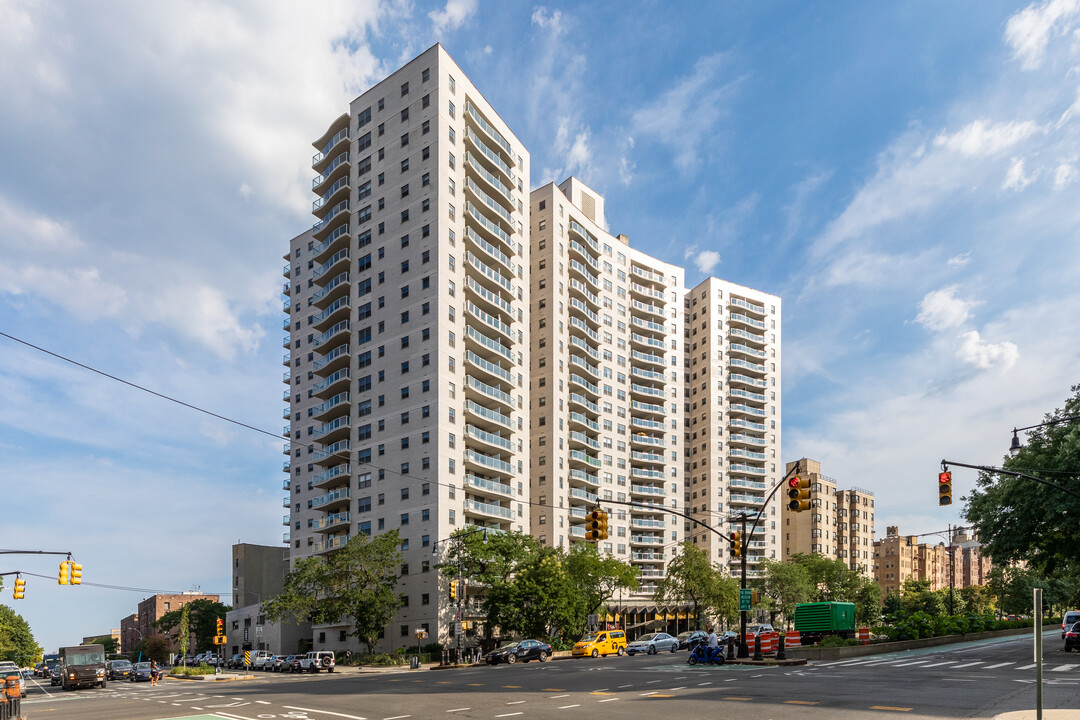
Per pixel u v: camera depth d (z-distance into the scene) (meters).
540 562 67.38
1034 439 42.50
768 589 105.12
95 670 48.09
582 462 100.88
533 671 37.75
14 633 147.12
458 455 76.19
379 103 86.50
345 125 91.19
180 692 36.16
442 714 20.11
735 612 88.31
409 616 72.75
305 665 59.94
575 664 44.12
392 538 68.38
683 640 65.81
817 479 144.88
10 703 20.94
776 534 135.12
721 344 135.38
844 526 153.00
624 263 118.94
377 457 79.44
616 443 111.38
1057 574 92.50
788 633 41.12
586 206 115.19
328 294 88.12
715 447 130.25
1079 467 37.47
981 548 44.22
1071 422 40.25
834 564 115.44
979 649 43.94
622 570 79.12
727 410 133.38
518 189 93.62
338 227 89.81
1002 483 42.38
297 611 67.69
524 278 92.81
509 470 84.12
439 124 79.88
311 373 95.69
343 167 88.31
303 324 99.00
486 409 81.00
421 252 78.94
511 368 88.38
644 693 23.98
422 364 76.75
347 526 82.38
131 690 42.09
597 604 77.00
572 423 100.69
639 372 119.69
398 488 76.62
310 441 94.00
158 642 139.50
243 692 32.47
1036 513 39.81
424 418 75.50
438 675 38.19
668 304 127.81
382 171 84.88
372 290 83.62
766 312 142.38
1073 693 20.94
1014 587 104.25
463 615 68.06
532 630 65.50
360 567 67.31
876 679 26.17
